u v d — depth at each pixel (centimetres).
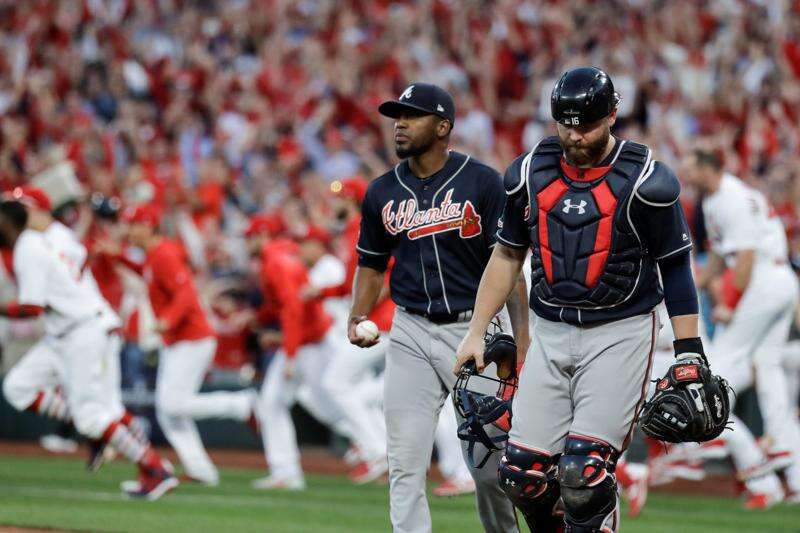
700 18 6494
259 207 5700
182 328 3509
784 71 5841
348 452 4259
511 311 1933
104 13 8081
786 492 3488
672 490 3625
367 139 5894
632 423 1627
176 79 7219
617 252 1581
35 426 5016
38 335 5022
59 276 3080
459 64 6756
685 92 6088
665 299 1622
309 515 2873
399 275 1983
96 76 7219
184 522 2684
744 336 3155
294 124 6412
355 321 2058
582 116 1545
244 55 7475
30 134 7069
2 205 3067
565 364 1634
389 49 6719
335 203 3469
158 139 6650
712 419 1581
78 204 5072
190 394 3538
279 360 3594
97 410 3123
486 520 1948
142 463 3158
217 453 4688
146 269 3688
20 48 7875
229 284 4931
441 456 3503
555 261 1608
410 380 1956
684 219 1600
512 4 6869
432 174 1980
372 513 2941
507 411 1747
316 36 7381
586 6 6588
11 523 2581
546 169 1627
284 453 3572
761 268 3148
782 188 4794
